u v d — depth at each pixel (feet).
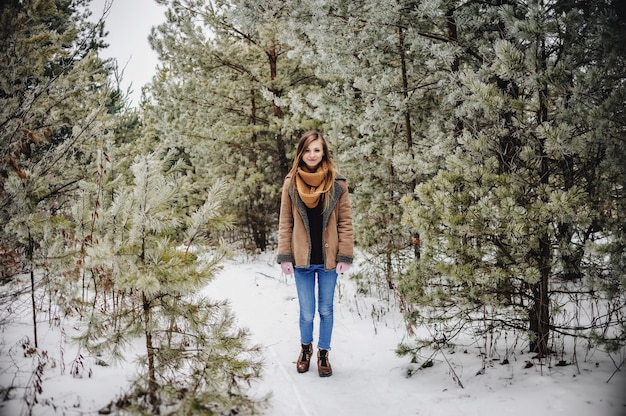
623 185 7.86
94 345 6.69
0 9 8.87
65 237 8.64
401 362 9.93
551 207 7.60
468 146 9.02
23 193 8.75
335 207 9.41
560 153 8.04
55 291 8.54
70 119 12.44
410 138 16.06
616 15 7.34
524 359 9.09
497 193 8.24
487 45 12.34
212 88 27.37
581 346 9.32
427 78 14.37
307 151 9.34
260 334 12.43
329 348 9.43
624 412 6.63
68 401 6.63
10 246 9.15
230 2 24.50
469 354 9.85
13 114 9.36
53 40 10.57
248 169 28.81
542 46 8.25
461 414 7.23
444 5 12.22
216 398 6.43
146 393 6.44
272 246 32.30
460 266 8.30
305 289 9.46
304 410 7.61
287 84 27.37
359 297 16.69
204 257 7.23
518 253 8.32
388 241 16.06
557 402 7.09
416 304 9.34
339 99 15.57
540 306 8.57
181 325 7.55
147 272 6.47
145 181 6.79
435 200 8.76
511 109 8.58
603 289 7.48
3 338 8.82
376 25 12.94
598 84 7.64
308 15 13.87
